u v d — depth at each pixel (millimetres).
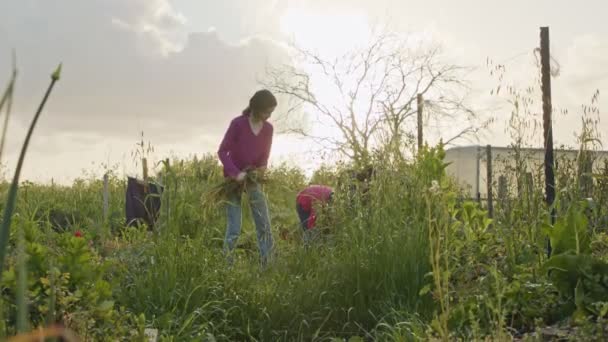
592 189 6562
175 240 5750
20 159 1128
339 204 6555
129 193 9469
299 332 5047
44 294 3311
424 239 5453
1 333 1319
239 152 7332
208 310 5152
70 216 10500
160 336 4285
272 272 5844
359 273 5402
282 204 8648
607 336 3594
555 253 4883
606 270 4355
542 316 4395
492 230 6910
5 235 1114
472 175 16812
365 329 5078
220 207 7395
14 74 1034
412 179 6590
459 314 4234
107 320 3490
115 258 5676
